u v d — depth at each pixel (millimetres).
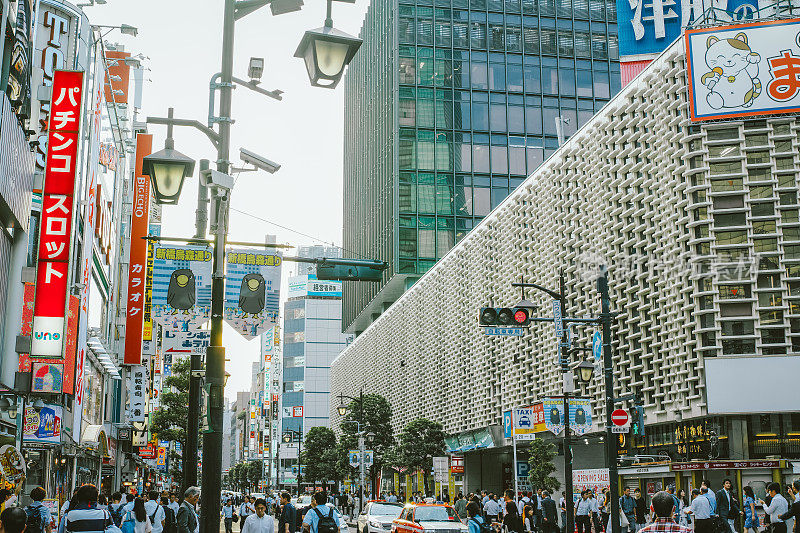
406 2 89000
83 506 11633
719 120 37000
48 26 32469
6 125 16312
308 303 169000
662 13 54312
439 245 84688
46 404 26703
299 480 91188
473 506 18375
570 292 46344
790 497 33188
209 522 12617
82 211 33531
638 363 40344
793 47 36906
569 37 91562
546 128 89000
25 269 19922
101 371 45969
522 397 52281
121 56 53719
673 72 38594
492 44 89875
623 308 41281
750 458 35344
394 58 88188
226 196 13094
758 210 36188
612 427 20516
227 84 13242
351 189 112000
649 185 39688
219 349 13086
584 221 45406
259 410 189000
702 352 36156
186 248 15141
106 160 42938
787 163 36438
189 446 21750
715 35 37500
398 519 28625
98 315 42062
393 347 82688
